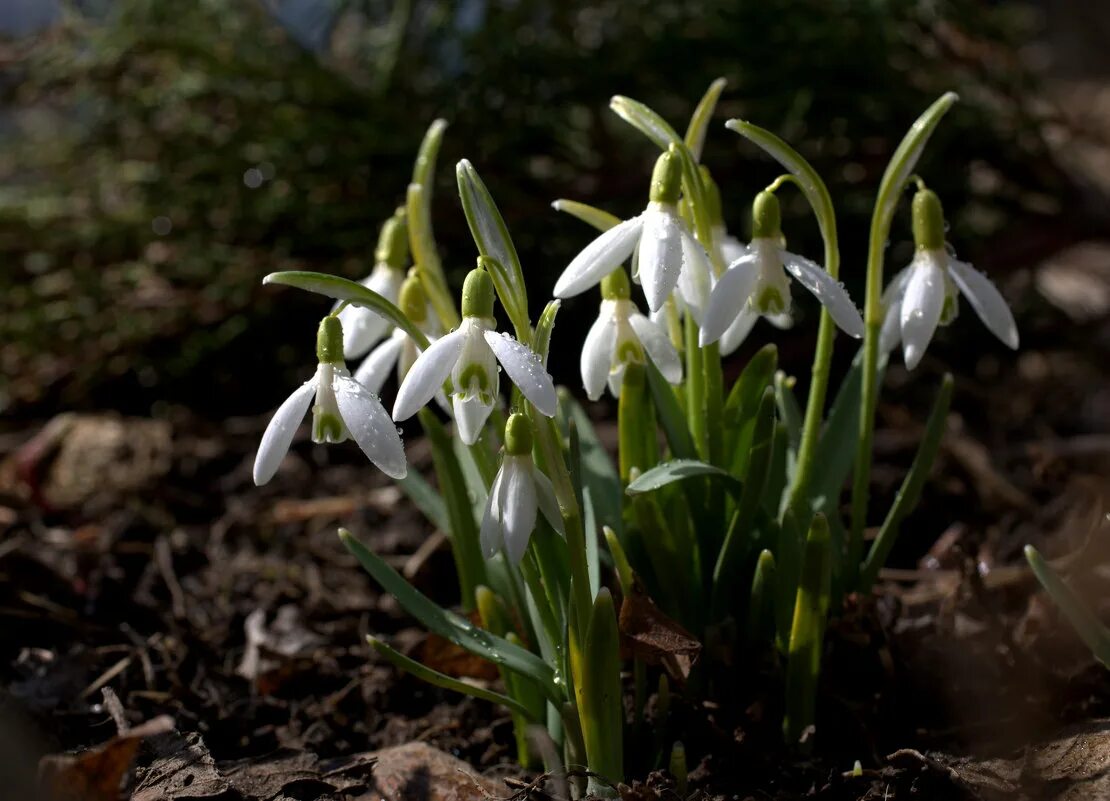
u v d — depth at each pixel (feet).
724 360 2.60
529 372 1.30
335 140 2.62
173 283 2.76
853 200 2.69
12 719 1.52
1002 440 2.40
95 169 2.85
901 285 1.49
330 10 2.75
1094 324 2.91
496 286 1.36
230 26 2.74
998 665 1.59
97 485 2.28
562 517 1.37
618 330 1.46
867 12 2.53
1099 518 1.73
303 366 2.81
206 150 2.68
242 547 2.05
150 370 2.73
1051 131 3.33
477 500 1.64
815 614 1.46
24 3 3.15
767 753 1.51
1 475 2.34
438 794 1.51
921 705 1.57
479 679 1.69
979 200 2.84
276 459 1.34
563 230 2.67
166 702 1.65
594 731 1.41
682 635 1.45
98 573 1.90
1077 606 1.41
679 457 1.53
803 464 1.51
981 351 2.89
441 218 2.64
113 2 2.82
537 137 2.71
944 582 1.81
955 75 2.78
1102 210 2.82
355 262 2.69
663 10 2.72
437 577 1.93
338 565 1.98
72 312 2.66
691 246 1.40
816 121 2.66
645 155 2.74
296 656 1.73
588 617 1.40
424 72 2.81
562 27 2.76
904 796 1.45
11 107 2.93
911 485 1.56
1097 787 1.42
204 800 1.48
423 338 1.40
